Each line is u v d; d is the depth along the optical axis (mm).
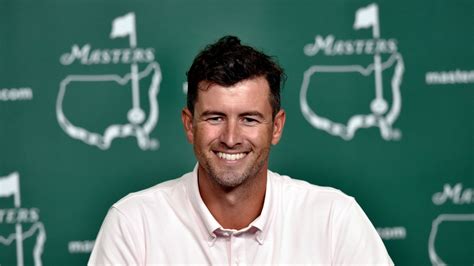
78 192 4629
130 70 4641
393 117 4668
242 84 2557
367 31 4656
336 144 4672
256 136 2613
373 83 4668
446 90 4672
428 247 4684
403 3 4660
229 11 4641
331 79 4656
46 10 4598
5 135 4590
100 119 4629
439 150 4672
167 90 4645
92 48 4621
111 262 2820
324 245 2871
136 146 4652
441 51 4664
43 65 4598
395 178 4684
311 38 4660
